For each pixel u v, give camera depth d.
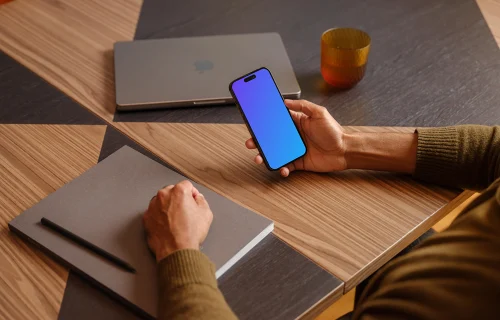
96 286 0.95
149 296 0.92
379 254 1.01
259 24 1.58
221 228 1.02
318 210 1.09
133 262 0.97
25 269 0.98
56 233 1.01
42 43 1.48
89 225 1.02
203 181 1.14
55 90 1.35
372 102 1.33
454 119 1.29
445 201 1.12
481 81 1.39
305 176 1.16
